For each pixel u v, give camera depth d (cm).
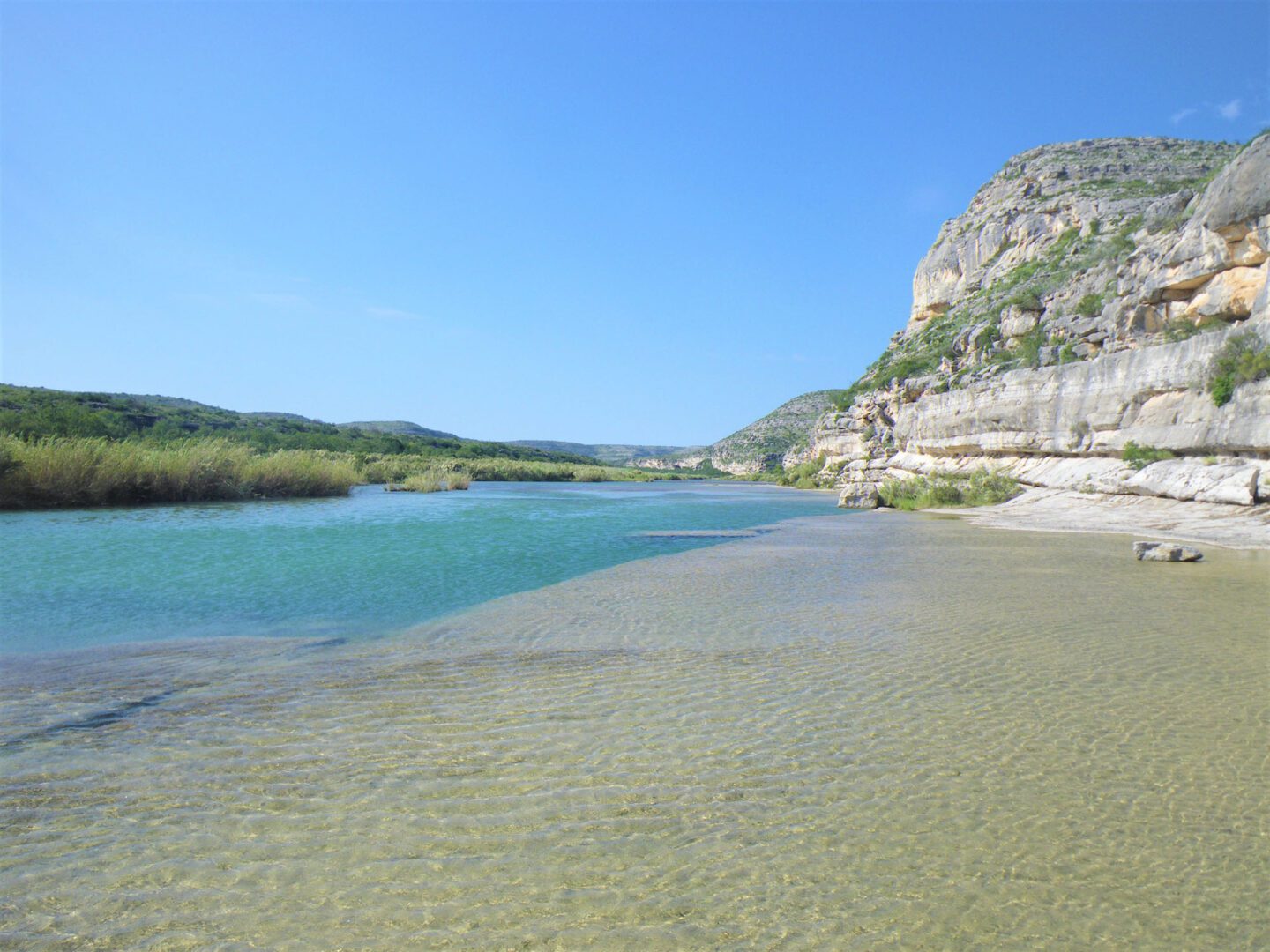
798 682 724
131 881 378
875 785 489
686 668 779
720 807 461
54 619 1039
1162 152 7950
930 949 324
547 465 11144
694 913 351
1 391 6731
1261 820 438
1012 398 3734
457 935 335
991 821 440
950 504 3619
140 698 677
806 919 347
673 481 10988
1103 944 328
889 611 1077
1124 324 3322
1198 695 668
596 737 579
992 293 6938
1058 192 7400
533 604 1154
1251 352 2244
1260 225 2534
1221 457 2345
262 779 500
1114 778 496
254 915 349
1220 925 341
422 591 1268
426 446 10888
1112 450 2938
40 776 505
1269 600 1128
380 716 628
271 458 4297
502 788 487
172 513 2933
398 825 437
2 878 379
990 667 770
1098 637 894
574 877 382
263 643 896
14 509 2995
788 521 2941
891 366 7325
